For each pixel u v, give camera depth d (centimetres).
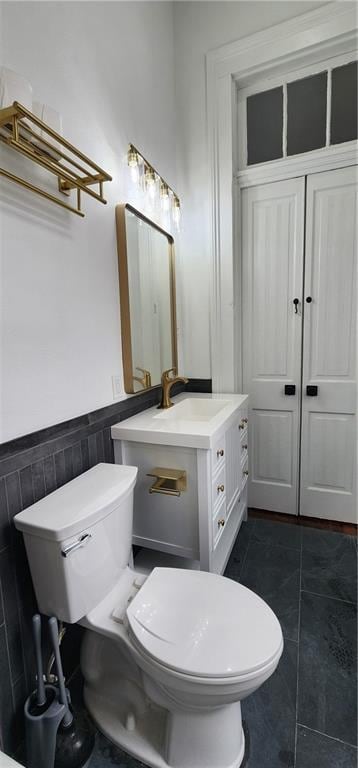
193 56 202
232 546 182
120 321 153
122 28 150
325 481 221
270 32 184
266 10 185
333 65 185
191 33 201
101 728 106
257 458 235
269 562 181
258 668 81
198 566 165
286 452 227
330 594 158
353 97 185
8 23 92
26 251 101
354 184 189
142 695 107
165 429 141
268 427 229
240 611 96
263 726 107
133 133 161
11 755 99
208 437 131
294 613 148
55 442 114
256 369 227
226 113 197
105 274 141
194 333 227
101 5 134
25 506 102
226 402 192
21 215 98
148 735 102
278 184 204
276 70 193
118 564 113
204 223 214
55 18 110
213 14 195
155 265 185
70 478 122
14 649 100
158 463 145
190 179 214
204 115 204
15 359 98
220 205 205
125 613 99
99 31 133
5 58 92
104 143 139
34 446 105
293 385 219
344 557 185
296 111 196
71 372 122
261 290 218
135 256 162
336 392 210
